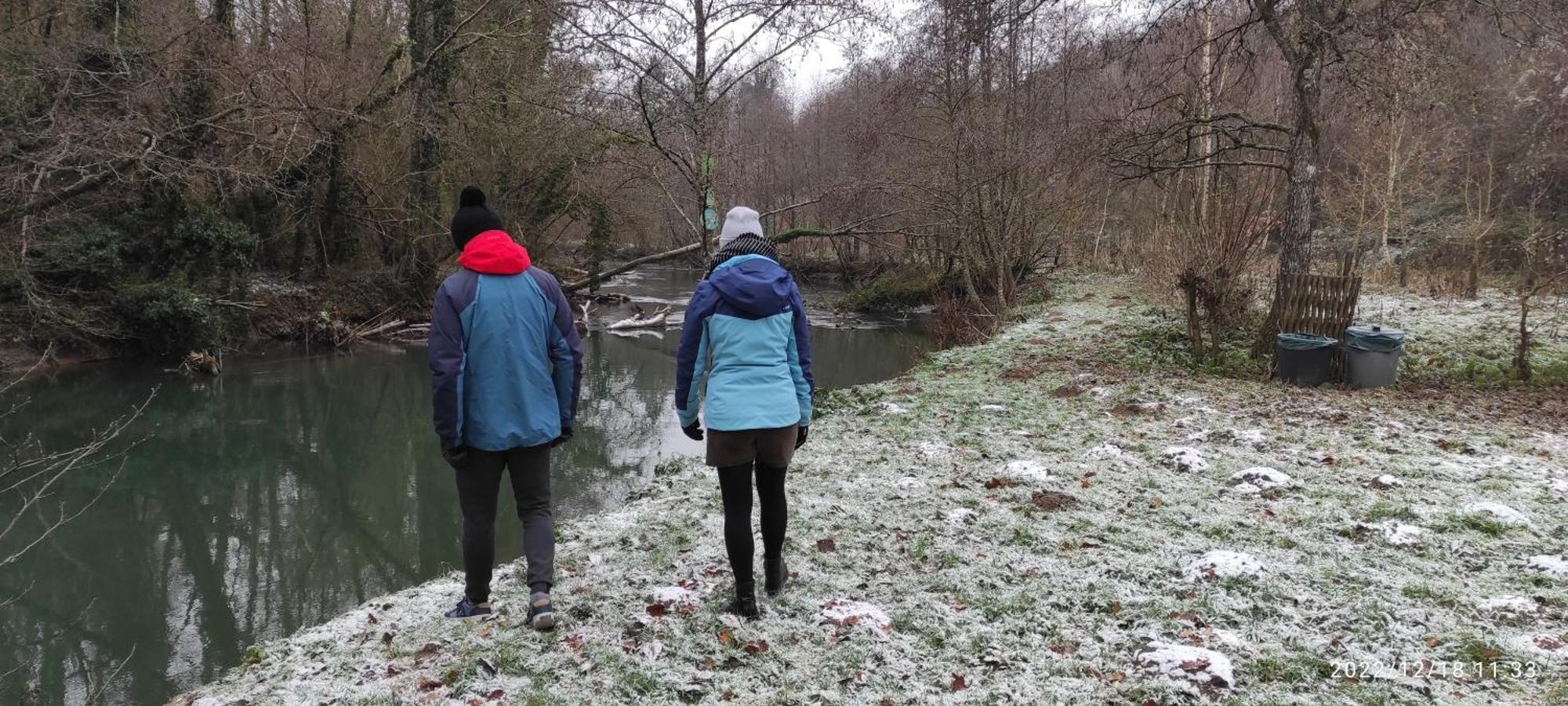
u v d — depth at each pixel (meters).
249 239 17.17
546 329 3.61
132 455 10.64
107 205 15.56
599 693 3.10
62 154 12.84
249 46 17.62
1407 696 2.82
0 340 13.80
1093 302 19.20
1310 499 5.10
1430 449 6.33
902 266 26.64
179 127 14.45
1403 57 9.76
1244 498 5.19
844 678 3.14
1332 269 20.06
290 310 18.23
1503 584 3.71
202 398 13.59
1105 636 3.36
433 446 11.27
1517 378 9.57
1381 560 4.05
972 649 3.34
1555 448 6.39
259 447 11.09
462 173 20.44
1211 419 7.58
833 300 27.73
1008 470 5.90
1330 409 7.98
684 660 3.32
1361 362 9.32
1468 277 18.06
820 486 5.72
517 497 3.78
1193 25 12.05
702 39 13.53
